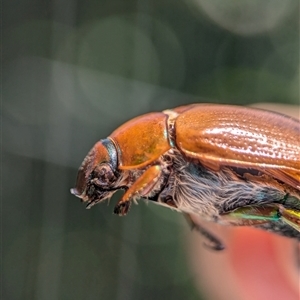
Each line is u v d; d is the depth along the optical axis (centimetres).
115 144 16
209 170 15
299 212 15
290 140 15
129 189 15
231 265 19
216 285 20
